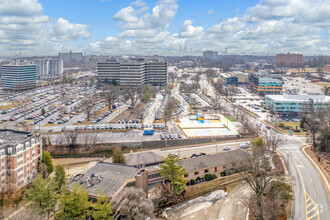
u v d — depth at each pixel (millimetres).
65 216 101688
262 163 126188
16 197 124000
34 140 145500
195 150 183500
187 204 123188
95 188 114562
